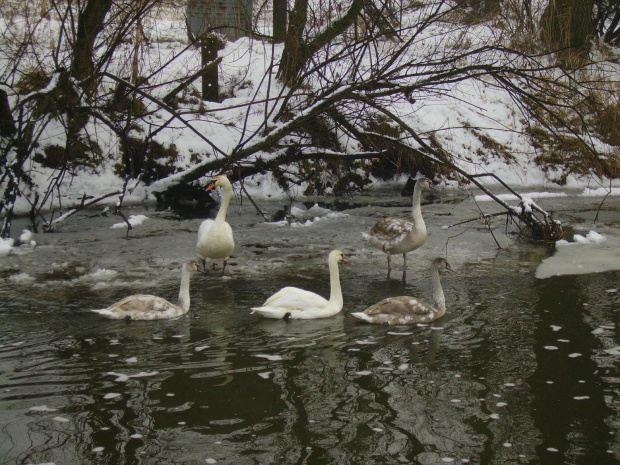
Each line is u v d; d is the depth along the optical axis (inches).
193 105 808.3
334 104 629.3
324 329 367.2
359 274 476.7
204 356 326.3
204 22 880.9
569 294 427.5
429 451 245.3
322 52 686.5
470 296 424.5
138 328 363.9
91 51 600.4
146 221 642.2
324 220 657.0
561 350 336.5
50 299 410.9
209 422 263.6
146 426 260.4
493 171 864.3
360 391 290.7
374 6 574.2
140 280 455.5
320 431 257.9
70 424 261.0
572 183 861.8
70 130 605.6
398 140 615.8
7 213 577.9
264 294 428.8
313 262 508.4
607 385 297.6
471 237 590.2
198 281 457.1
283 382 298.5
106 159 740.7
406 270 486.6
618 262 506.3
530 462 239.5
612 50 1028.5
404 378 304.0
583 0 952.3
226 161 658.8
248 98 850.8
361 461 238.8
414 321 375.6
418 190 463.8
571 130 585.9
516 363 321.1
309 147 743.1
